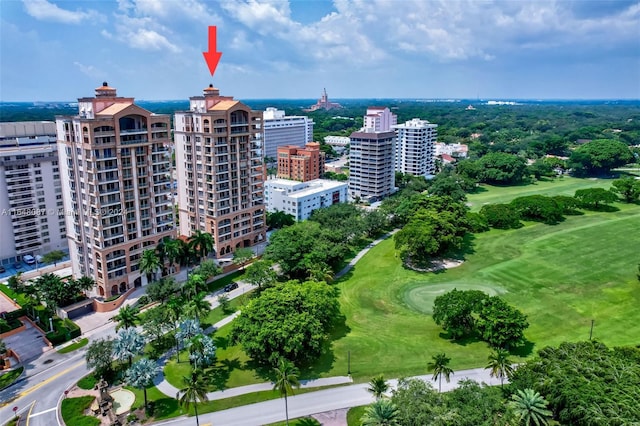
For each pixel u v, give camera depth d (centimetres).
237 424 8125
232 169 15838
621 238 17838
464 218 17950
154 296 12350
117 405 8706
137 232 13588
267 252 14275
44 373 9838
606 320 11725
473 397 7262
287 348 9069
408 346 10581
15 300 12962
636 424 6328
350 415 8306
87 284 12738
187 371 9712
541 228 19288
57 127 12962
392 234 18988
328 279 13838
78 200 13025
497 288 13700
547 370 7881
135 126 13138
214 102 15575
